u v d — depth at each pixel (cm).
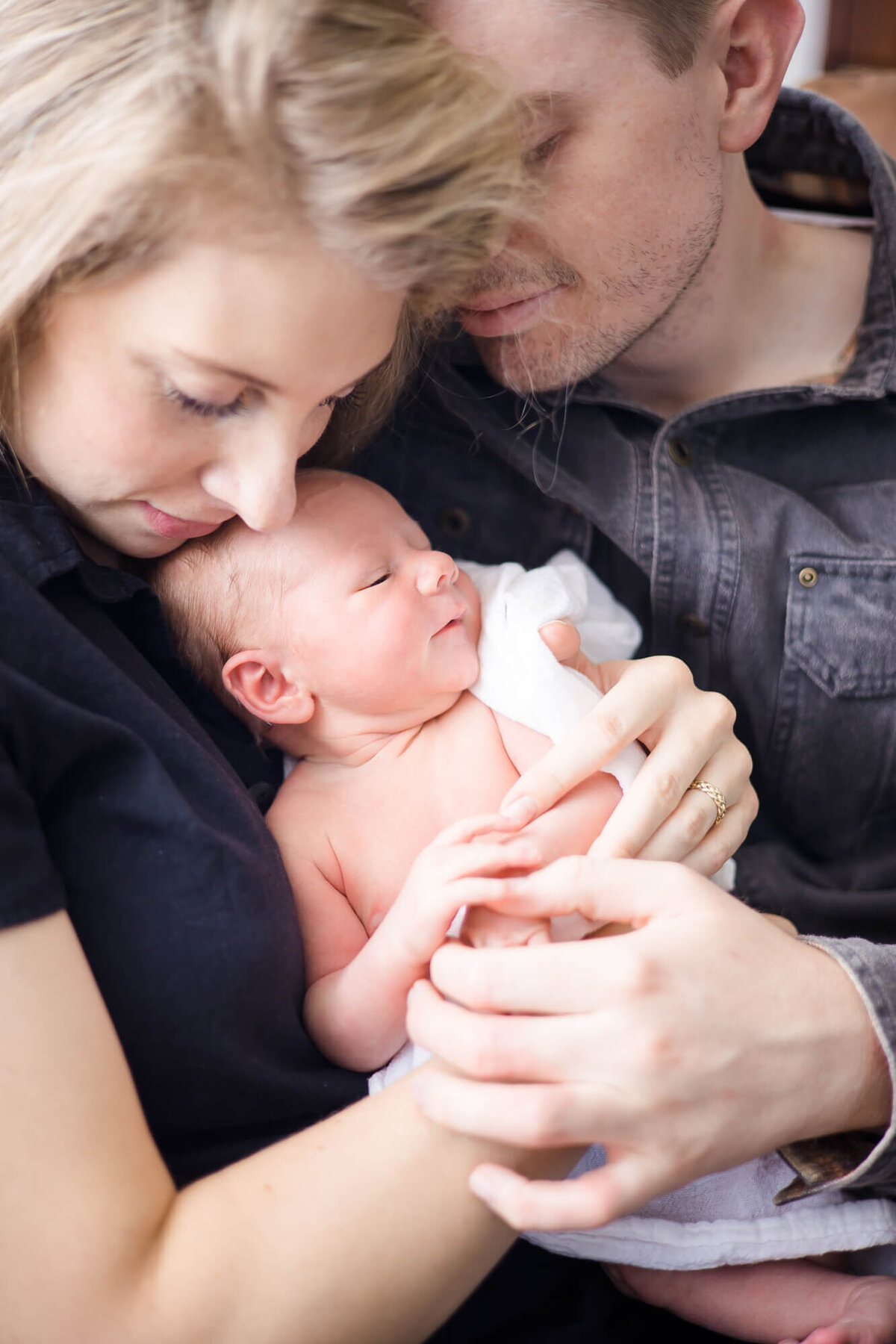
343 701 97
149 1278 61
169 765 77
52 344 69
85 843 73
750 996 70
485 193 70
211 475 76
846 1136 83
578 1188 66
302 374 68
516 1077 68
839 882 120
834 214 139
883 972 75
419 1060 84
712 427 121
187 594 97
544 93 87
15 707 68
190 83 62
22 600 73
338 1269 63
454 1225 66
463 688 99
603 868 74
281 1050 81
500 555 122
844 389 118
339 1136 69
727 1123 69
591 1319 88
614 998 68
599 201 95
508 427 118
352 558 95
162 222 62
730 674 116
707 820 86
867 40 230
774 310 126
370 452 119
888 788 119
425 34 70
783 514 117
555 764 85
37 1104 61
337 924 91
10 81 66
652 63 91
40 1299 59
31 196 64
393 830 95
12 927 63
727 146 107
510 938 77
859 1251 91
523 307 100
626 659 113
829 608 116
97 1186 61
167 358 66
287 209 63
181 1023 74
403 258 67
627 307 104
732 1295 88
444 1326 84
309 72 62
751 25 101
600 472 117
